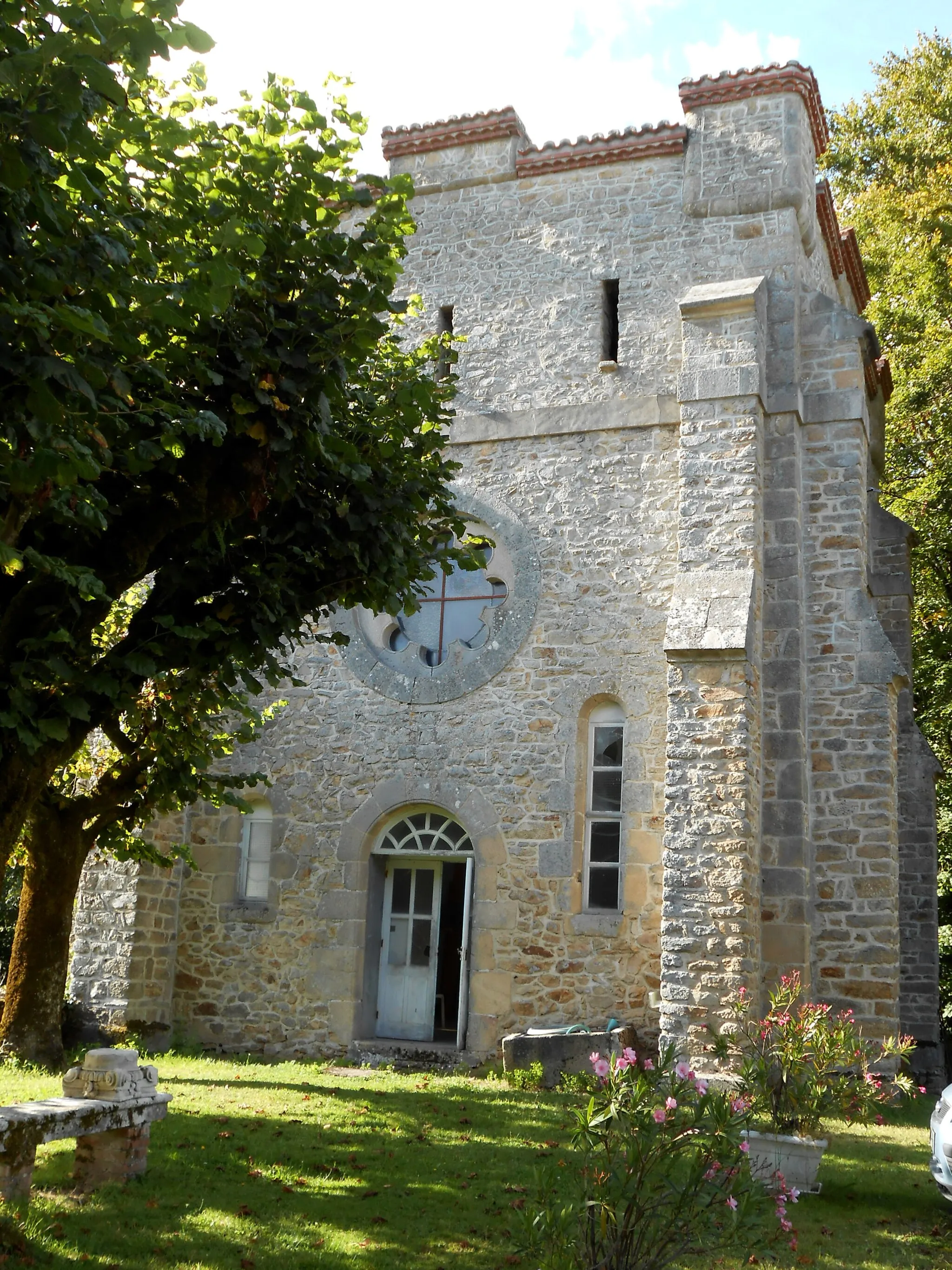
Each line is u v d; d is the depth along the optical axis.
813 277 13.91
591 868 12.38
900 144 22.19
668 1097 4.82
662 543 12.60
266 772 13.73
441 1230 6.15
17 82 4.42
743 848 10.72
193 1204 6.23
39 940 10.62
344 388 7.04
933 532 19.02
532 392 13.54
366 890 13.17
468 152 14.41
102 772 11.77
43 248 5.07
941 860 19.58
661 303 13.20
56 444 4.81
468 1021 12.34
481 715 12.92
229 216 6.32
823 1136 7.75
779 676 11.80
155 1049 12.91
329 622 13.89
